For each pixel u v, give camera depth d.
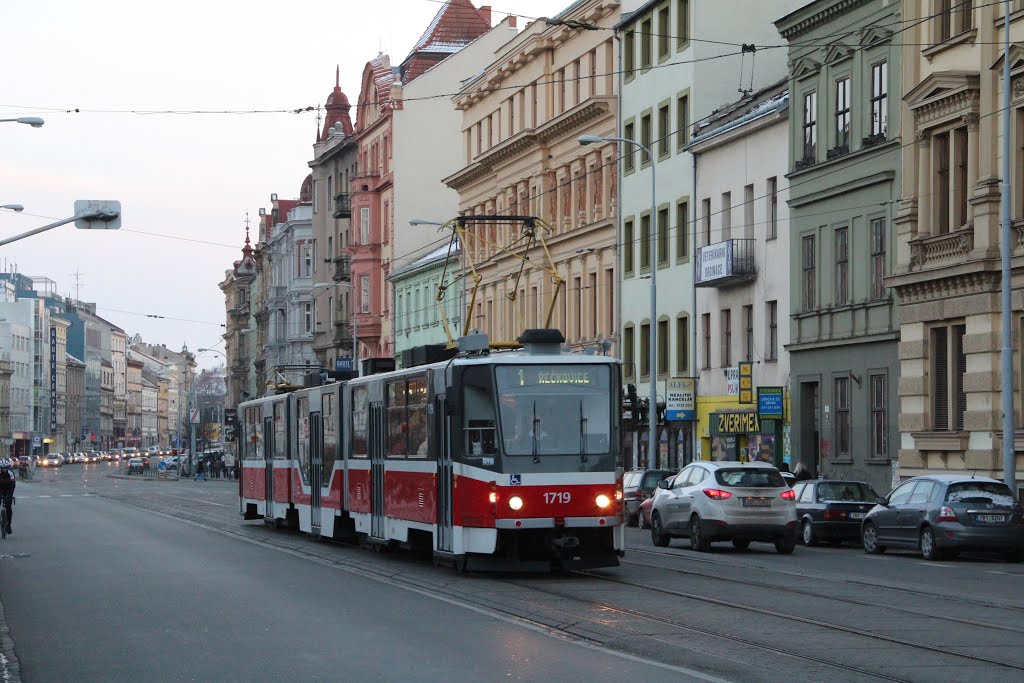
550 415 24.48
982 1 38.06
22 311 199.38
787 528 31.72
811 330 47.66
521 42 74.00
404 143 95.62
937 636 16.33
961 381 39.41
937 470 39.91
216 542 35.94
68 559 30.78
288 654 15.46
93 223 38.69
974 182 38.41
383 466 29.39
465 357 25.58
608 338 65.38
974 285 38.12
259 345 147.88
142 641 16.86
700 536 31.94
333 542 35.22
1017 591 21.92
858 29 44.78
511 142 74.69
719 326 54.81
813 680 13.20
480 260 81.44
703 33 57.22
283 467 39.72
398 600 20.89
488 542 24.05
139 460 148.38
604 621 17.70
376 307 100.69
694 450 56.38
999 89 37.44
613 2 64.25
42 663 15.21
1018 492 36.47
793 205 48.75
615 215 64.44
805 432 48.47
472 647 15.67
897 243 41.94
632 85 62.84
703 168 56.03
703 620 17.88
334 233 111.25
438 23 100.94
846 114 45.72
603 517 24.38
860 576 24.91
